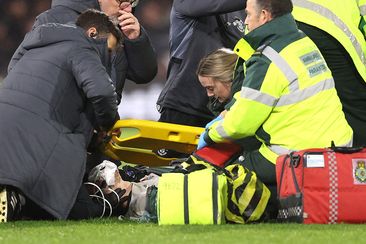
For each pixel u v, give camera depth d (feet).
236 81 69.05
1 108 67.92
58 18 80.02
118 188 71.41
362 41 73.82
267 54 65.98
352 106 74.02
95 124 72.08
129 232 58.70
